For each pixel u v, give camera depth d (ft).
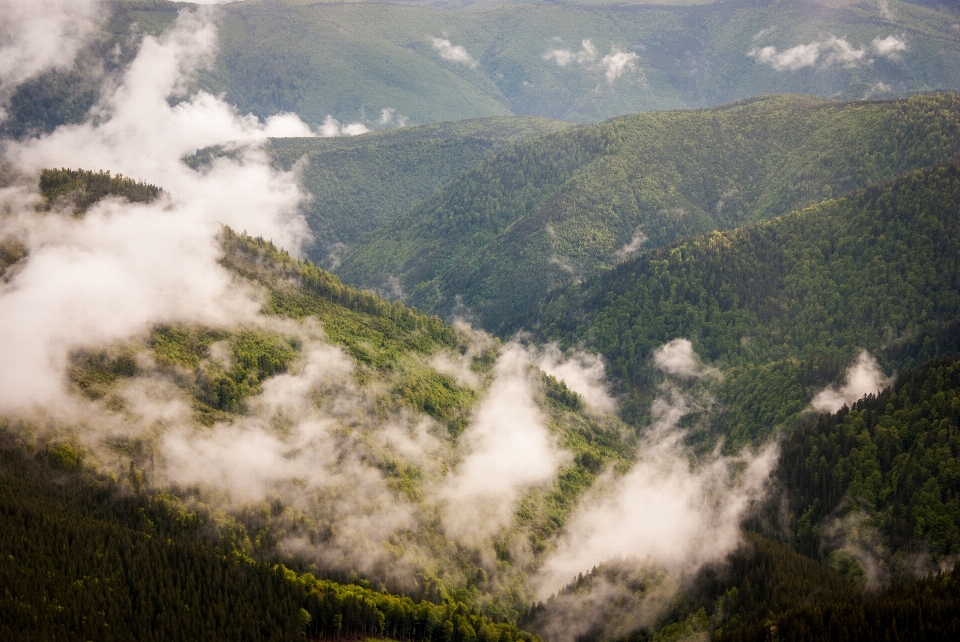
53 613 629.51
